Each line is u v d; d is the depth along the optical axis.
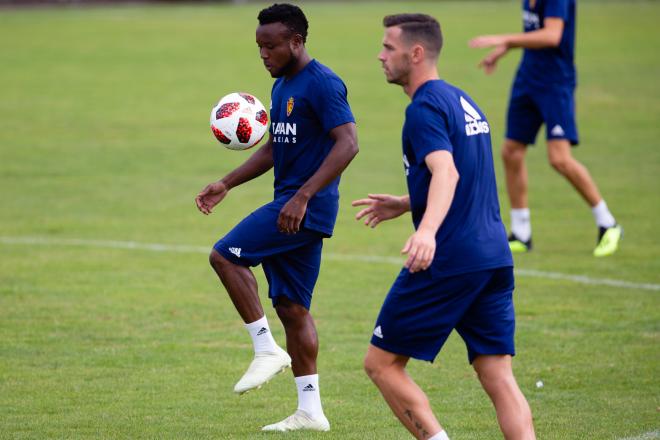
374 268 32.53
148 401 20.06
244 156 55.19
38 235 37.19
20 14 129.50
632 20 122.62
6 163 52.16
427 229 14.31
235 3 150.75
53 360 22.80
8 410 19.33
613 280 30.55
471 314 15.73
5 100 72.31
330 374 22.05
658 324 25.78
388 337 15.50
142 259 33.62
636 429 18.16
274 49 18.22
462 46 100.56
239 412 19.52
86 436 17.83
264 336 18.20
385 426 18.58
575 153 54.81
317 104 18.06
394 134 62.06
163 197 44.75
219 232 38.16
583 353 23.36
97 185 47.19
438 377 21.91
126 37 107.19
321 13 134.88
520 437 15.39
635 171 49.94
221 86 78.81
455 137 15.18
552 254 34.31
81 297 28.58
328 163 17.70
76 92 76.06
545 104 33.66
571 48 33.88
